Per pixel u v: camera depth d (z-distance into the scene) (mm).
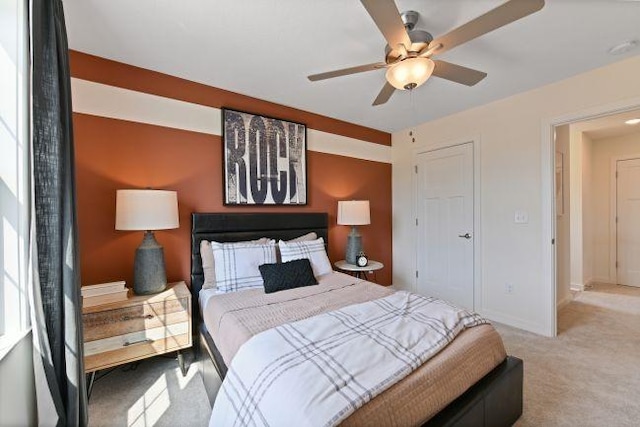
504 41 1973
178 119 2477
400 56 1615
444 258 3580
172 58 2176
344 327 1440
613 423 1573
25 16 1227
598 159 4590
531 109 2781
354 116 3482
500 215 3037
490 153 3105
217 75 2443
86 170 2107
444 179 3564
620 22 1767
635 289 4184
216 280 2287
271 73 2406
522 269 2877
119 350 1833
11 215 1182
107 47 2027
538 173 2752
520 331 2812
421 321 1513
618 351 2381
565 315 3219
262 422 972
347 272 3613
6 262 1168
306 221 3164
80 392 1371
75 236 1385
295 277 2311
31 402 1230
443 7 1627
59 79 1348
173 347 2008
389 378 1063
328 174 3484
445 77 1857
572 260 4266
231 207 2760
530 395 1813
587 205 4383
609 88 2307
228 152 2713
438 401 1131
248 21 1752
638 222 4273
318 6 1624
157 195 2014
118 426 1585
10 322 1171
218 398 1228
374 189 3975
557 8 1645
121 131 2236
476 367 1351
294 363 1119
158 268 2100
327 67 2305
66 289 1311
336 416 873
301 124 3191
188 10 1653
